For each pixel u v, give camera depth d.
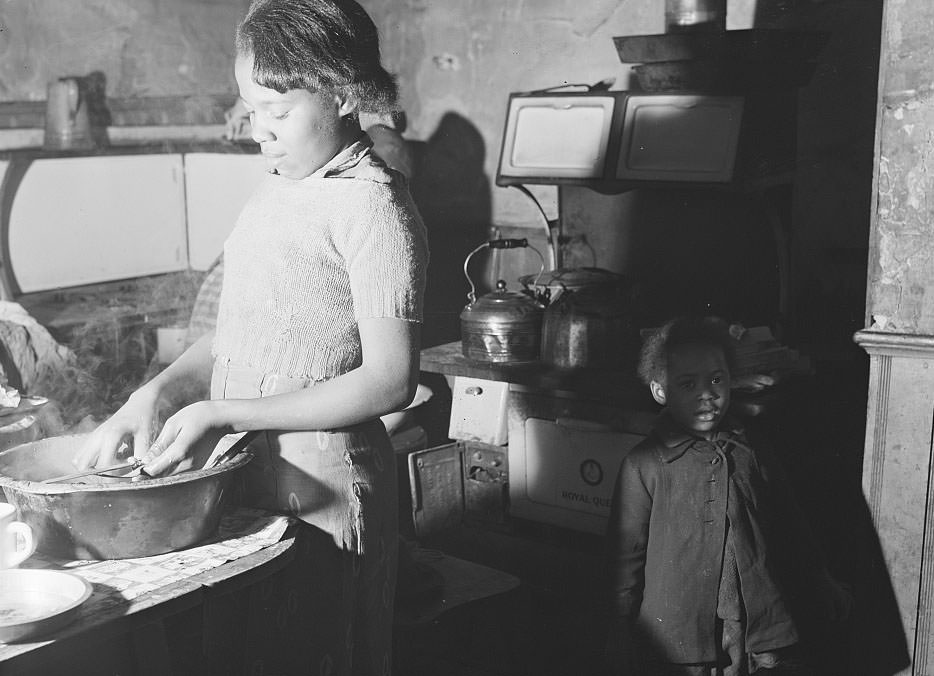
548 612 2.98
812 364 3.14
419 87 4.41
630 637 2.29
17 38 3.81
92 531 1.42
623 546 2.30
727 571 2.23
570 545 3.26
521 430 3.27
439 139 4.38
